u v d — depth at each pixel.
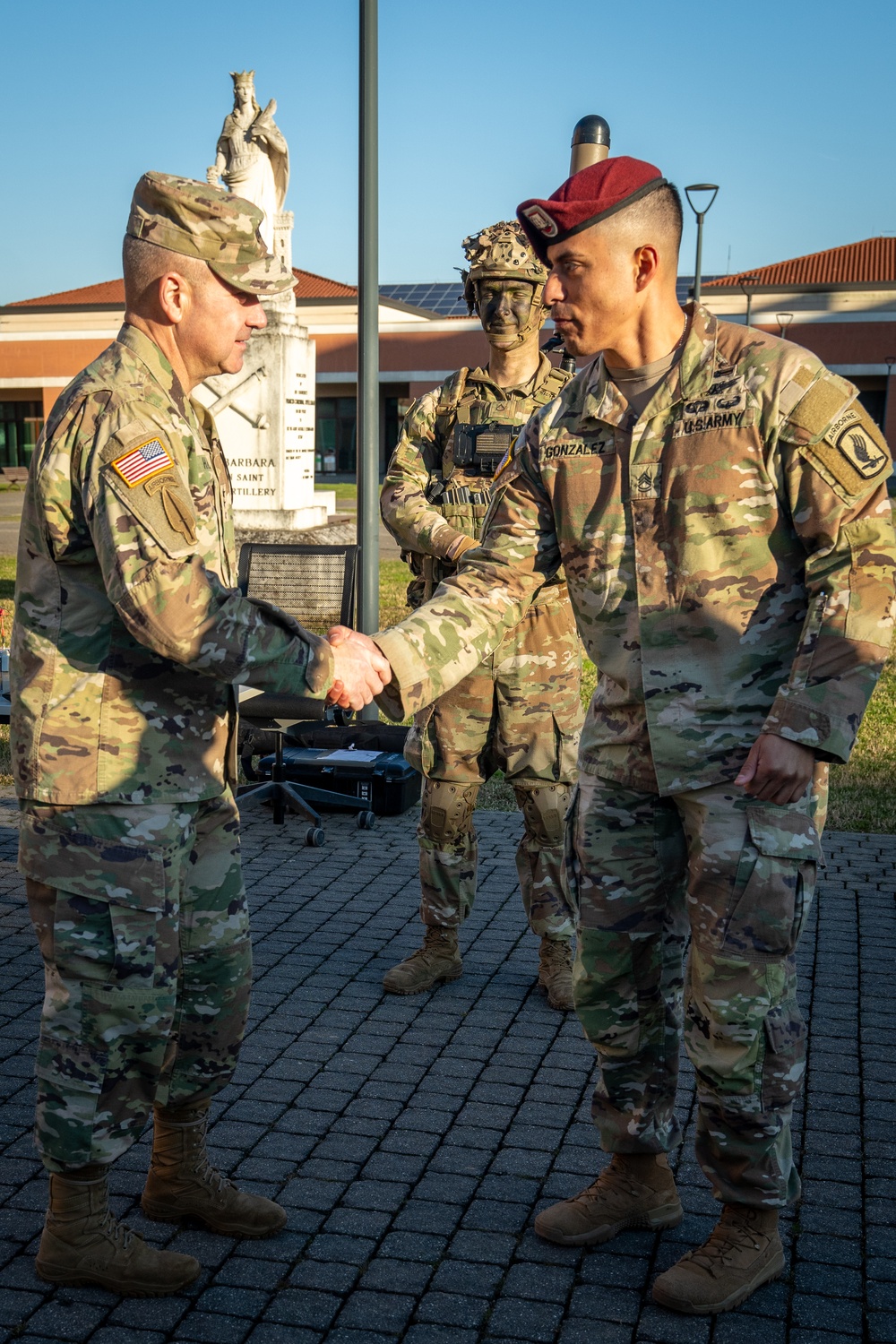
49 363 46.72
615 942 2.69
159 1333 2.54
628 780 2.64
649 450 2.52
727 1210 2.69
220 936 2.72
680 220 2.53
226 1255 2.79
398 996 4.24
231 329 2.58
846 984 4.34
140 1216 2.94
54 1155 2.54
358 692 2.65
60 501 2.43
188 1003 2.73
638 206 2.44
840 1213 2.97
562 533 2.68
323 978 4.38
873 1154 3.23
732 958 2.46
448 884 4.24
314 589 7.18
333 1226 2.91
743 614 2.48
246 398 14.41
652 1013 2.75
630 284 2.47
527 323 4.22
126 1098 2.55
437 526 4.23
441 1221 2.93
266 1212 2.86
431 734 4.16
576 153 4.07
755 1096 2.52
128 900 2.47
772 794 2.37
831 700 2.32
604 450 2.61
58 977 2.50
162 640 2.35
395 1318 2.59
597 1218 2.84
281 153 15.45
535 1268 2.75
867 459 2.37
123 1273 2.63
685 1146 3.28
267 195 15.34
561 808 4.10
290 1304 2.63
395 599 13.19
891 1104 3.49
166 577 2.34
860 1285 2.70
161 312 2.54
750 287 41.34
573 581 2.68
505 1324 2.57
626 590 2.58
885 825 6.28
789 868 2.46
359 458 7.43
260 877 5.52
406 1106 3.48
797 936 2.50
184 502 2.40
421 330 44.03
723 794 2.49
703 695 2.50
